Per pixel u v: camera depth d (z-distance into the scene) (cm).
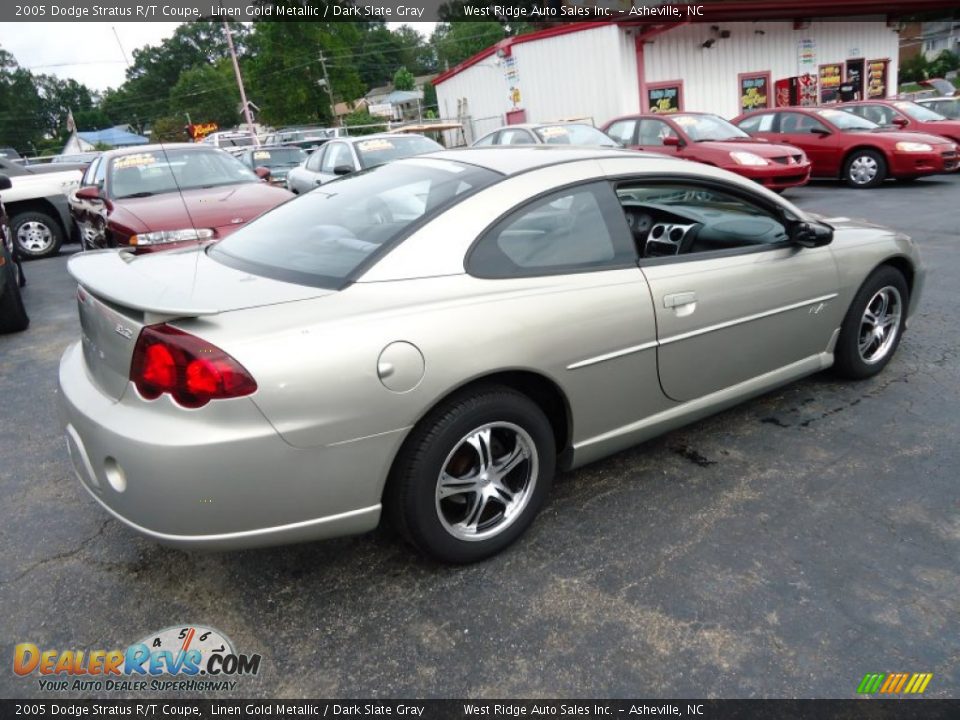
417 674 211
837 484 301
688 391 306
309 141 2338
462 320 232
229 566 262
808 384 405
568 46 1822
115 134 5553
